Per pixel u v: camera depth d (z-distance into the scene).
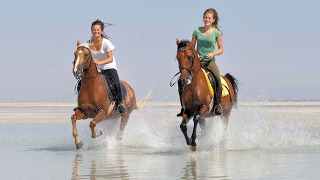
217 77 12.95
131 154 12.72
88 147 14.18
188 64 11.88
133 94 15.45
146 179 9.14
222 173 9.73
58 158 12.04
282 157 11.98
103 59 13.94
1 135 17.97
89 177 9.41
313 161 11.30
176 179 9.12
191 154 12.59
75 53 13.11
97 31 13.67
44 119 27.55
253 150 13.31
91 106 13.40
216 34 12.93
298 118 27.08
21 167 10.68
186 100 12.35
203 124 12.80
